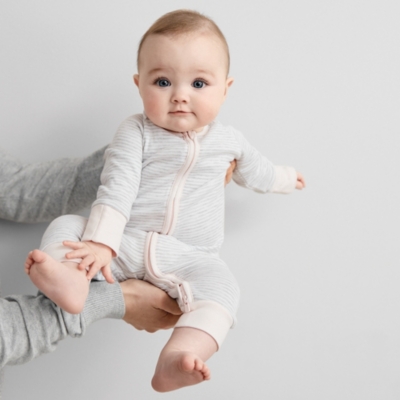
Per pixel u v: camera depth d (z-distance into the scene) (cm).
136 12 167
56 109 167
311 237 175
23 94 165
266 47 170
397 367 180
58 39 165
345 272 177
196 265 128
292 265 175
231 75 169
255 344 177
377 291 178
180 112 123
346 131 173
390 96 174
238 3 168
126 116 169
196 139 130
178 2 168
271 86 171
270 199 173
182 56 120
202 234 133
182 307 122
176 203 129
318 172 173
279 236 175
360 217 176
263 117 171
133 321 140
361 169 175
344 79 172
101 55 167
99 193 123
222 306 118
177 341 111
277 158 172
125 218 122
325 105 172
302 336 177
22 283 169
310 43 171
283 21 170
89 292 127
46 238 118
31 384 172
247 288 175
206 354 112
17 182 152
